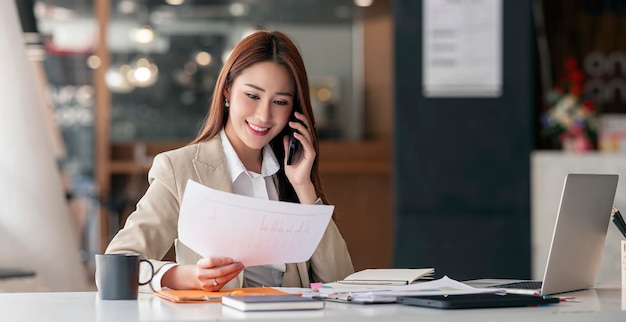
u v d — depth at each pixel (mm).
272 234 1992
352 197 8250
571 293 2186
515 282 2400
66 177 8117
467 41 5898
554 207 5734
